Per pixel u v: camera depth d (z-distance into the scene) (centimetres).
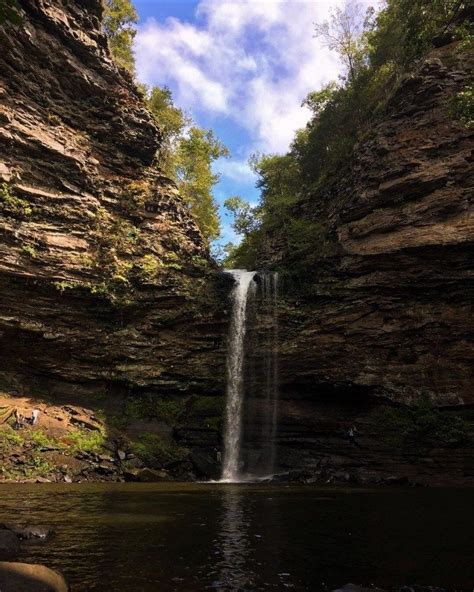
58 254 2416
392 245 2347
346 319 2422
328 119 3884
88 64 2842
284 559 652
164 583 545
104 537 763
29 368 2378
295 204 3444
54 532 798
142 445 2222
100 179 2772
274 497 1341
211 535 790
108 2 3588
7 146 2400
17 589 467
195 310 2680
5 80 2475
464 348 2194
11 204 2330
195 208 4397
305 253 2805
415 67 2741
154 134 3056
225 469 2347
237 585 543
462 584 554
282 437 2448
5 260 2236
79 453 1997
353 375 2350
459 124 2350
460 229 2183
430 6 1873
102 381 2492
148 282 2634
